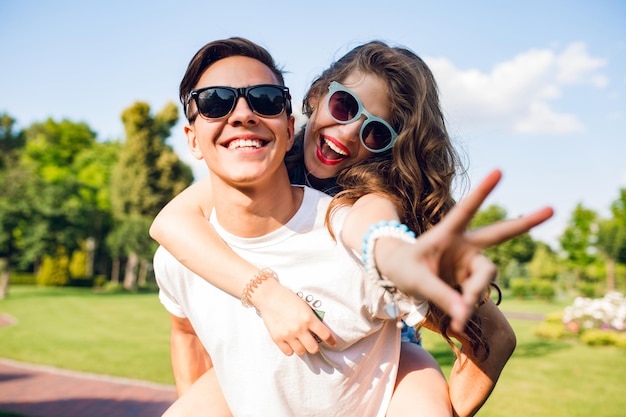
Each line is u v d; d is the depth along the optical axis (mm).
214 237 1521
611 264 46531
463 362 1660
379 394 1587
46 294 32125
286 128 1425
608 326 15570
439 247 861
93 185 49781
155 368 12203
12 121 47000
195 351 1948
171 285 1656
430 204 1570
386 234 1057
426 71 1706
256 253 1493
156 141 40406
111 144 55125
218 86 1382
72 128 54062
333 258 1438
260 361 1519
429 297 839
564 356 12883
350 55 1743
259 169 1364
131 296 32125
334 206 1455
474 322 1591
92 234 49125
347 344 1472
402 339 1899
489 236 867
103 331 17156
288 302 1380
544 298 40344
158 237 1592
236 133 1375
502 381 10133
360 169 1554
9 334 16406
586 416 8062
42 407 9516
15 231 32688
